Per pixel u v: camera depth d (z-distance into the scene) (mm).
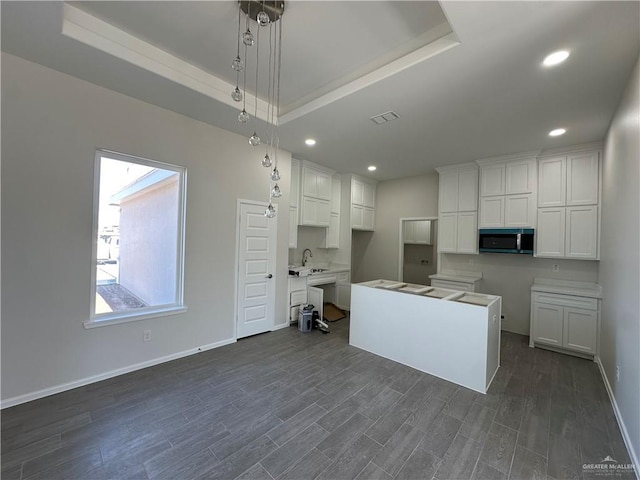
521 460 1851
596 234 3643
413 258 7512
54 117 2447
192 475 1689
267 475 1701
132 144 2869
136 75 2463
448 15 1704
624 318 2270
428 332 3049
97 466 1738
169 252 3291
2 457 1783
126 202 2953
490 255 4750
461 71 2256
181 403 2410
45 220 2432
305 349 3645
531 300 3889
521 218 4133
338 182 5832
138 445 1918
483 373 2676
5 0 1701
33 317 2387
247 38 1753
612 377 2621
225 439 1994
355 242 6742
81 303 2627
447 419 2260
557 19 1704
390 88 2523
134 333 2963
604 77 2275
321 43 2244
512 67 2189
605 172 3346
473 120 3127
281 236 4418
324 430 2107
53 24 1901
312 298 4812
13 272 2297
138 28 2191
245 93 3066
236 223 3828
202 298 3502
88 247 2660
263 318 4223
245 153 3887
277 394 2580
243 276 3949
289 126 3402
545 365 3291
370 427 2150
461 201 4785
